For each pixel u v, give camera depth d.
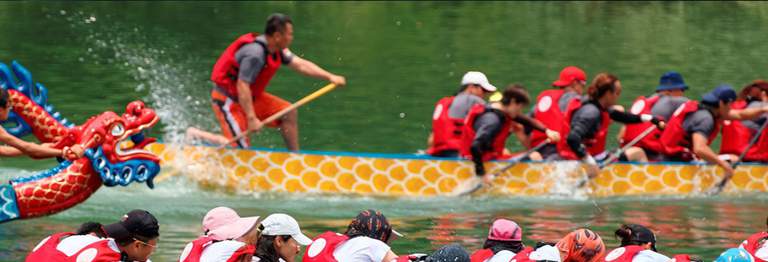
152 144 32.16
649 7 98.31
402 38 72.56
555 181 32.28
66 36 65.75
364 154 31.70
